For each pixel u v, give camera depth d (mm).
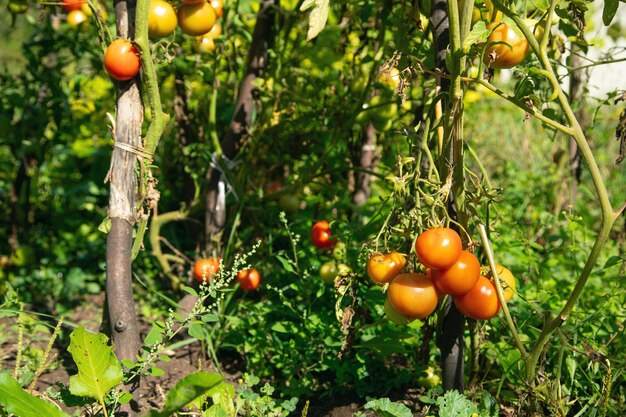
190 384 1425
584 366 1809
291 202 2221
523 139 3289
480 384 1773
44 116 2492
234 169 2227
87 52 2467
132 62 1599
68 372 1958
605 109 3457
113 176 1627
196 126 2424
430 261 1483
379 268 1581
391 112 2137
